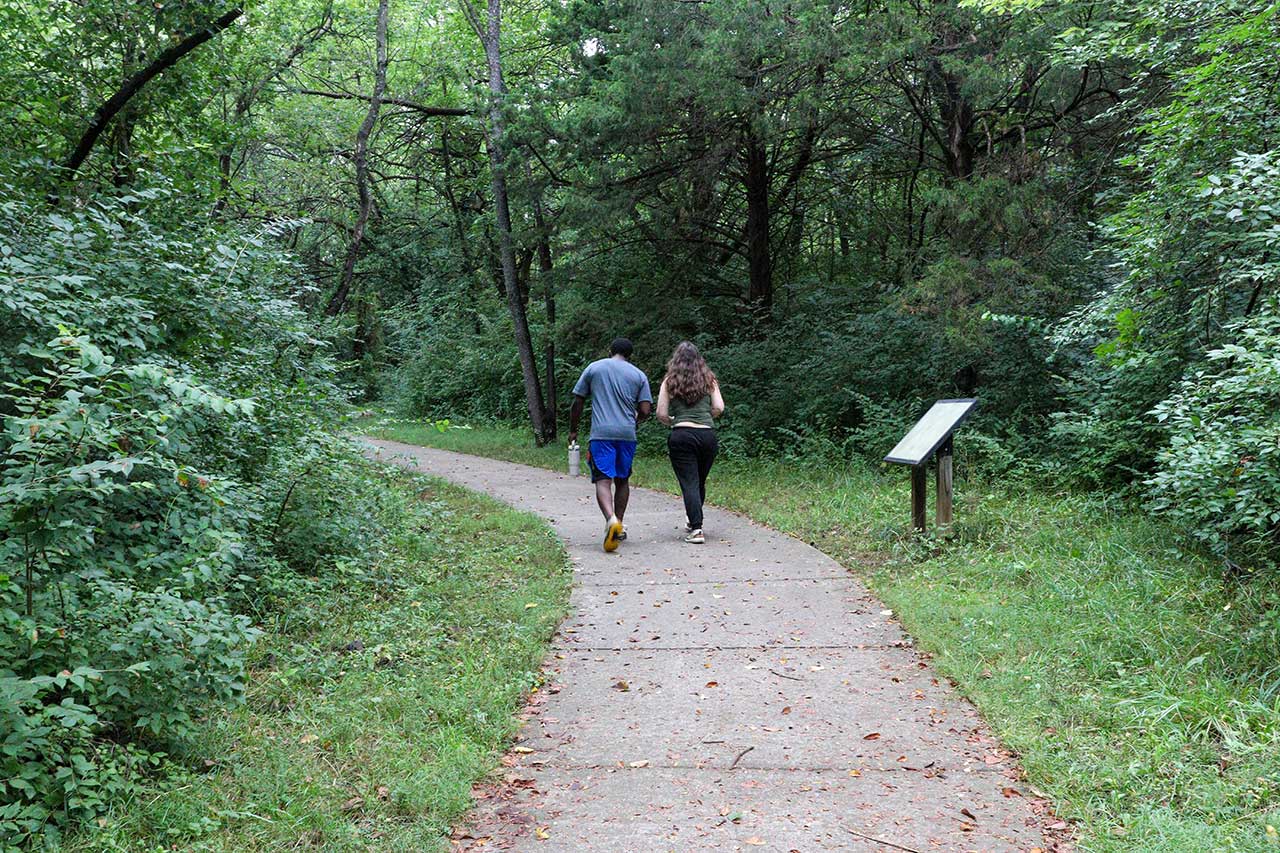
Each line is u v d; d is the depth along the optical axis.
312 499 7.10
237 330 6.63
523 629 5.72
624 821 3.50
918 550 7.55
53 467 3.47
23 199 6.26
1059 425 9.47
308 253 28.83
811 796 3.67
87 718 3.12
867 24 11.38
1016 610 5.73
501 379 23.98
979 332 10.45
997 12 9.63
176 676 3.70
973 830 3.38
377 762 3.84
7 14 9.58
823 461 12.49
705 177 14.34
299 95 19.89
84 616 3.72
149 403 4.46
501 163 16.14
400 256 29.89
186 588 4.03
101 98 9.93
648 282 17.42
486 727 4.25
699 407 8.59
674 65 12.87
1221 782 3.51
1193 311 7.36
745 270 18.75
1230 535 6.70
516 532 8.96
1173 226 6.84
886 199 18.16
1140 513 8.14
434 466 15.63
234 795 3.51
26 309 4.42
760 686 4.91
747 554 8.01
